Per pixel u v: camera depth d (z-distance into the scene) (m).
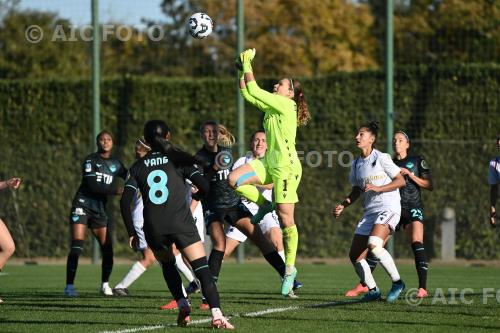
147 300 36.44
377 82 64.75
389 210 34.00
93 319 29.59
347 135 65.19
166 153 26.58
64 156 66.25
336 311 31.16
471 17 81.75
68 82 69.00
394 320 28.55
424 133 63.91
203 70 82.00
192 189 34.66
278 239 40.28
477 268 56.69
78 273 54.66
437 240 62.16
